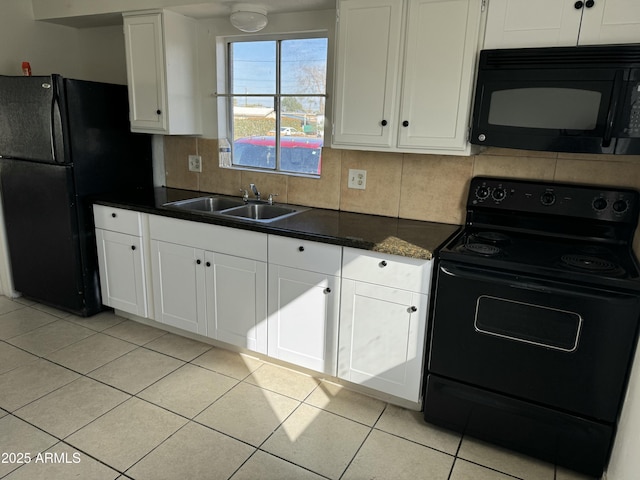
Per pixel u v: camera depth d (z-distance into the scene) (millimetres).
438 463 1937
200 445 1998
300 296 2348
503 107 2035
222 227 2502
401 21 2182
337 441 2047
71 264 3053
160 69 2871
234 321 2621
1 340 2865
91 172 3020
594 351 1733
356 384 2412
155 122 2986
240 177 3172
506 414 1948
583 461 1854
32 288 3352
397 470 1891
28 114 2904
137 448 1971
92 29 3498
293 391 2410
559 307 1755
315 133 2900
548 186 2217
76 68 3621
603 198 2109
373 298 2145
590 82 1841
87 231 3062
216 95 3102
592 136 1879
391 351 2162
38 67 3373
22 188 3111
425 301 2023
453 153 2217
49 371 2533
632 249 2064
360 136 2398
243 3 2590
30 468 1844
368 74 2307
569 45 1896
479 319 1913
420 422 2195
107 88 3035
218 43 3037
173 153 3424
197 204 3072
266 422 2158
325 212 2803
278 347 2496
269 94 2988
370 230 2330
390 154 2619
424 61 2170
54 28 3424
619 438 1691
